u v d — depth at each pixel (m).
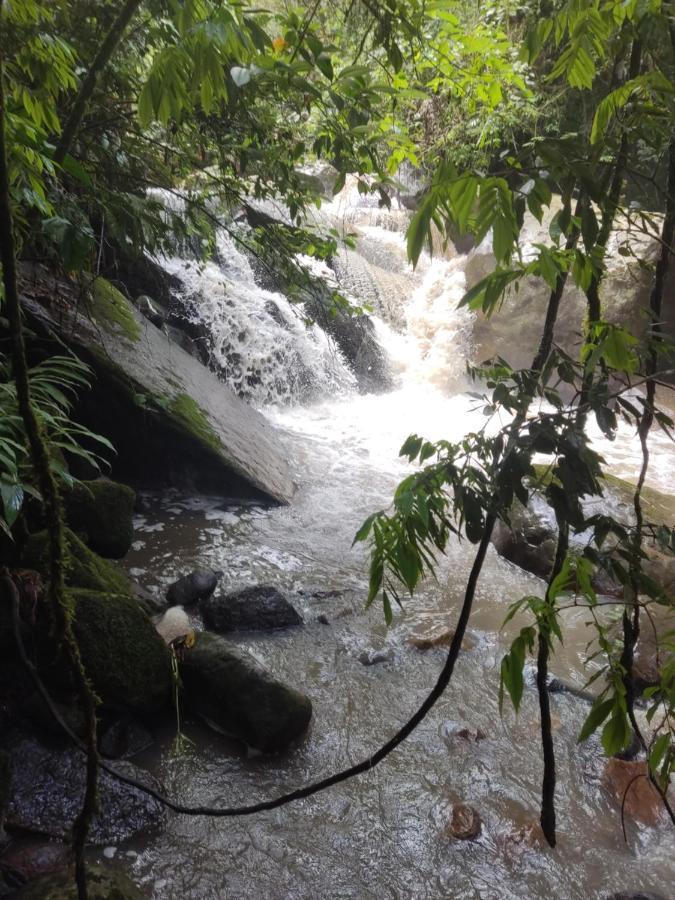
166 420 5.11
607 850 2.57
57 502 1.36
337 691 3.32
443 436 7.57
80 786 2.53
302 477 6.03
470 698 3.34
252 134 4.06
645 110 1.53
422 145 5.28
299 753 2.92
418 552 1.44
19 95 2.11
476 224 1.19
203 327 7.45
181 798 2.64
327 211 10.59
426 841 2.55
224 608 3.74
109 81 3.64
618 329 1.42
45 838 2.35
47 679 2.73
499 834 2.59
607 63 1.95
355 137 3.16
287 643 3.66
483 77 4.09
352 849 2.50
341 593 4.20
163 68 1.61
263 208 8.05
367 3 2.08
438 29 3.59
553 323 1.77
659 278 2.00
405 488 1.47
